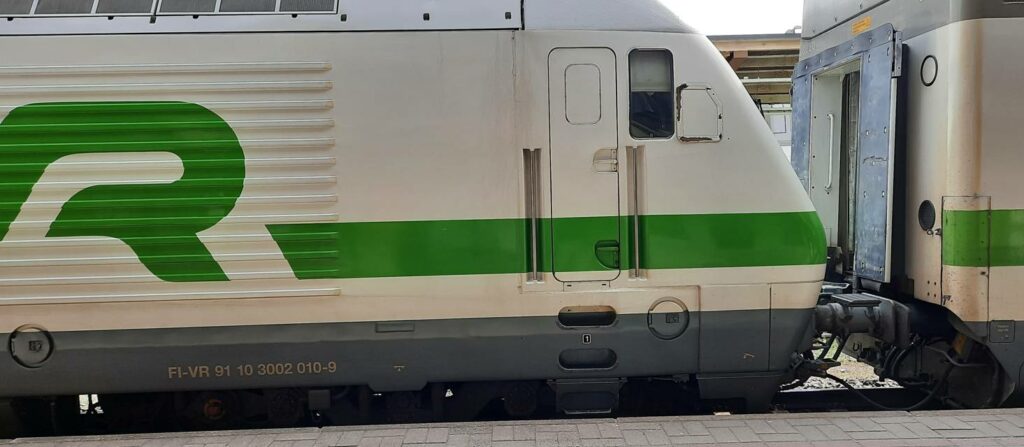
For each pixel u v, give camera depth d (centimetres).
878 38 383
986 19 331
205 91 314
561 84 323
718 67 332
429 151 321
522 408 365
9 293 314
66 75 310
